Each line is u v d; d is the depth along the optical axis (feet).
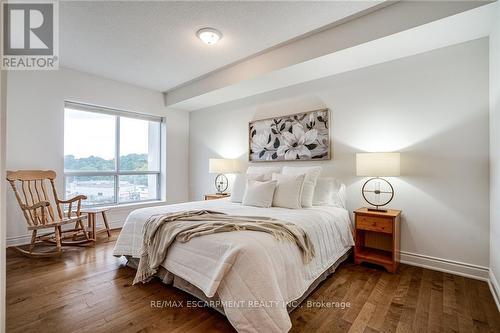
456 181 7.46
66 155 11.67
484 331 4.86
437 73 7.78
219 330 4.85
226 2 6.75
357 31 7.52
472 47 7.25
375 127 8.95
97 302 5.81
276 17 7.41
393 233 7.47
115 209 12.96
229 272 4.80
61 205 10.89
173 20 7.52
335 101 9.91
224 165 12.61
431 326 4.99
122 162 13.74
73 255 8.86
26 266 7.86
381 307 5.65
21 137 10.03
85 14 7.18
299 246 5.71
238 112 13.48
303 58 8.64
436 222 7.77
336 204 9.29
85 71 11.60
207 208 8.52
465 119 7.34
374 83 8.97
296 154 10.93
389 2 6.86
